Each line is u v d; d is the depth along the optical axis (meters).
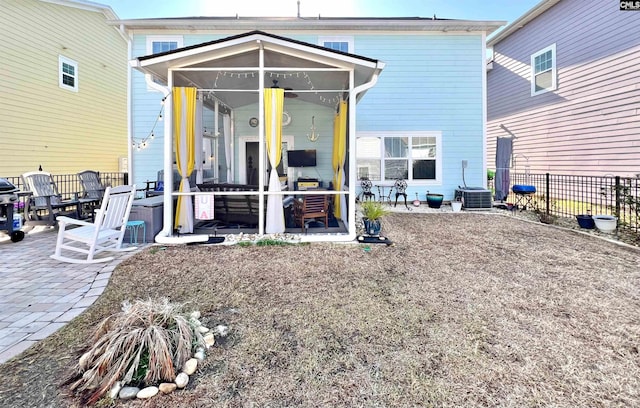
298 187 8.09
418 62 9.32
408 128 9.44
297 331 2.47
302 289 3.30
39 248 4.91
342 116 6.34
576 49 9.19
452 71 9.34
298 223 6.38
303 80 6.26
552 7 9.97
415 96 9.38
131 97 8.89
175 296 3.11
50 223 6.09
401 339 2.36
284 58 5.21
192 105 5.30
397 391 1.82
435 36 9.27
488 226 6.61
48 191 7.03
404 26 9.02
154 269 3.87
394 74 9.34
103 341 1.98
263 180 5.29
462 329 2.51
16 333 2.40
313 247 4.91
